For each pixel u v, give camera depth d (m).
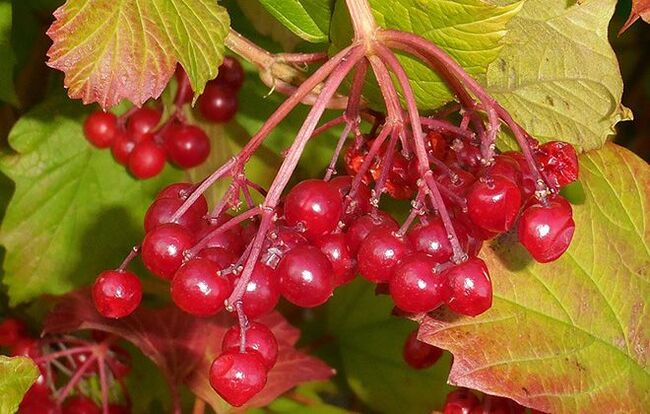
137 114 0.45
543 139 0.37
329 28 0.37
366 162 0.33
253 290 0.32
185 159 0.44
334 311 0.49
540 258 0.32
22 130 0.45
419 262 0.32
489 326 0.35
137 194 0.46
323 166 0.44
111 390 0.47
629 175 0.38
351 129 0.34
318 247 0.33
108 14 0.34
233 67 0.43
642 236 0.38
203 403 0.43
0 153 0.45
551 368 0.35
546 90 0.37
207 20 0.35
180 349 0.42
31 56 0.45
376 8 0.34
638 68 0.55
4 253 0.48
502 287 0.36
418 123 0.32
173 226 0.32
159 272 0.32
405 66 0.34
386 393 0.48
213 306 0.32
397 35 0.33
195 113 0.45
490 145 0.33
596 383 0.36
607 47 0.37
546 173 0.33
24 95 0.45
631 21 0.35
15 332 0.46
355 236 0.33
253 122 0.44
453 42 0.34
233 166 0.32
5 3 0.40
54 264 0.45
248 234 0.33
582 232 0.37
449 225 0.32
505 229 0.32
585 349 0.36
